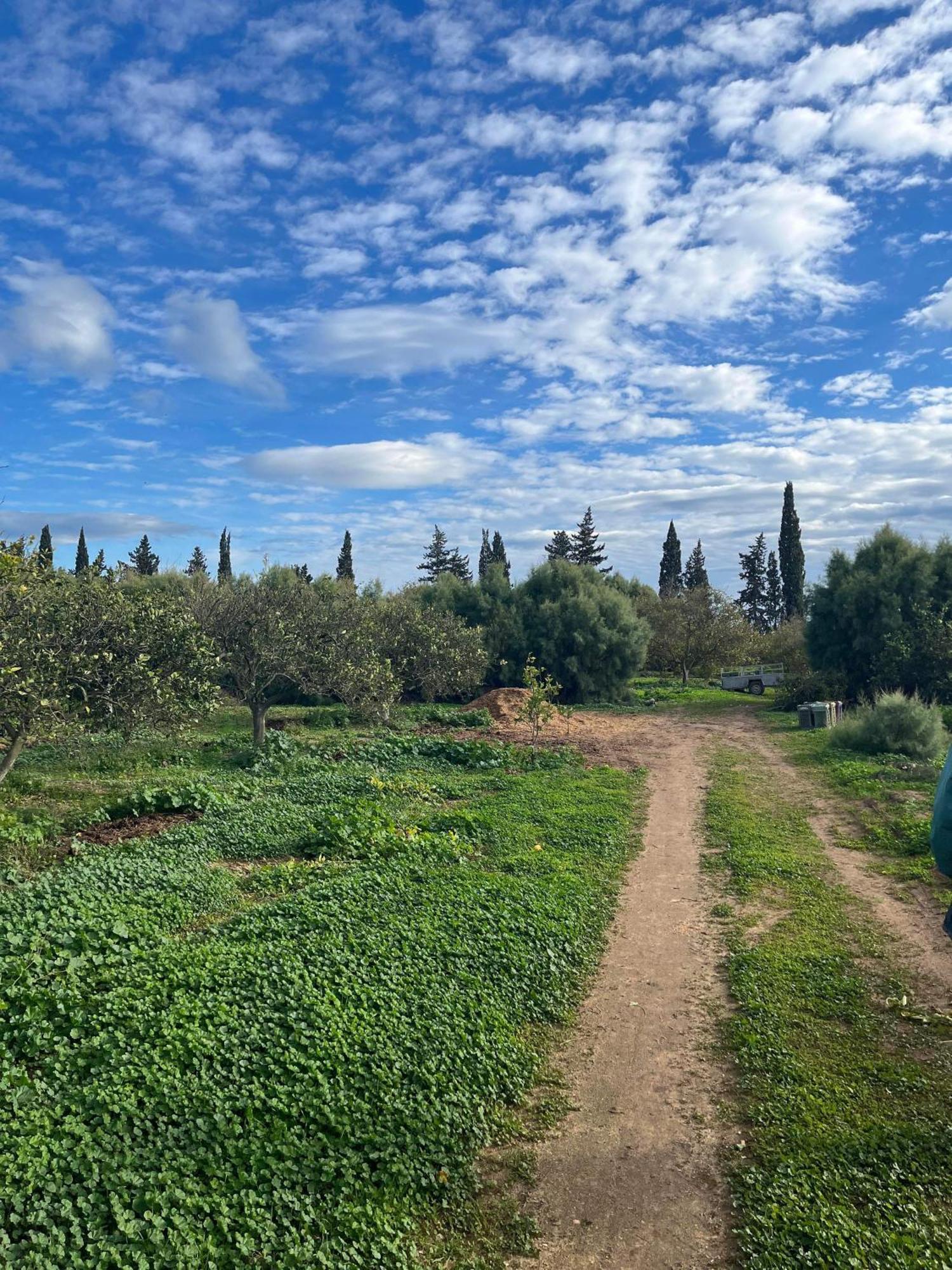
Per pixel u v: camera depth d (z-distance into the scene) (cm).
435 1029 703
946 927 667
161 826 1311
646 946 994
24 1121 504
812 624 3678
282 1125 552
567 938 963
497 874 1157
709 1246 506
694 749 2605
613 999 856
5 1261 413
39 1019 610
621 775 2058
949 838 594
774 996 831
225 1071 592
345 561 6775
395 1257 488
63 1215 448
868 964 910
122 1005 644
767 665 5125
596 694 4328
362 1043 658
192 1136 531
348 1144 563
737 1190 551
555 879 1162
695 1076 702
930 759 2183
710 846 1426
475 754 2203
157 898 930
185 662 1562
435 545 7888
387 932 871
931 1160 567
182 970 721
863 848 1383
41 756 1897
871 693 3381
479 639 3762
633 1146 609
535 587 4569
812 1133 603
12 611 1217
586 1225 529
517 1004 806
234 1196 496
